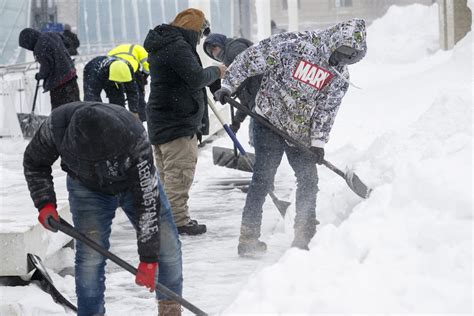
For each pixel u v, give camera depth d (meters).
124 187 5.54
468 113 9.52
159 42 9.02
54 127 5.43
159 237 5.50
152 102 9.35
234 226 10.14
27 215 8.16
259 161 8.21
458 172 5.25
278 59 7.86
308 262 4.71
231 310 4.42
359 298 4.23
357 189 8.41
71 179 5.74
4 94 17.56
